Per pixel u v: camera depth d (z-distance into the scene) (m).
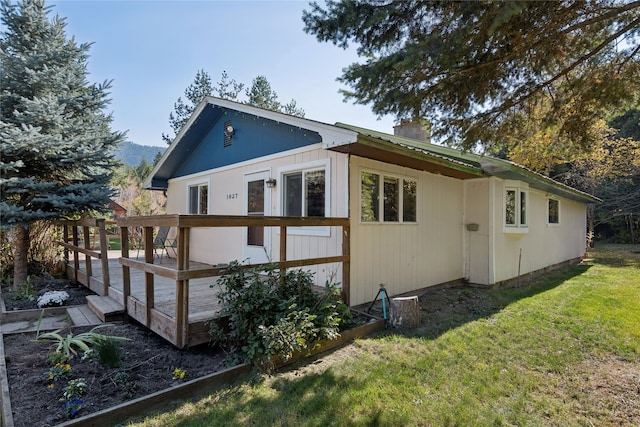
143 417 2.38
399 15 3.17
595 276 8.56
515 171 6.51
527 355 3.53
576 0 2.88
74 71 7.04
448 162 5.57
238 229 6.93
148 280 3.70
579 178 16.83
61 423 2.17
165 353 3.35
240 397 2.65
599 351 3.64
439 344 3.80
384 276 5.37
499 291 6.64
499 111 4.02
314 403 2.58
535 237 8.91
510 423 2.40
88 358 3.14
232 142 7.09
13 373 2.92
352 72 3.63
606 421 2.44
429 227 6.40
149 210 16.83
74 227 6.45
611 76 3.68
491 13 2.72
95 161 6.84
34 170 6.61
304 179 5.46
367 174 5.10
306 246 5.40
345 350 3.61
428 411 2.51
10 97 6.30
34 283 6.39
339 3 3.23
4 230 6.61
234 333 3.18
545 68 3.60
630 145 15.35
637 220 18.78
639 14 3.22
